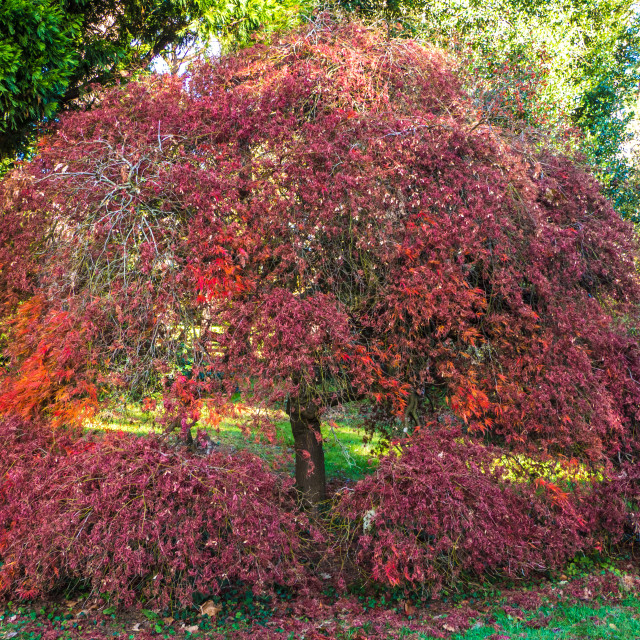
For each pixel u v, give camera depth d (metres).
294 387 3.58
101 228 3.48
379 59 4.45
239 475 3.40
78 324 3.62
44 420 3.91
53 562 3.31
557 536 3.94
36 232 4.30
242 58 4.62
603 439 4.49
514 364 4.10
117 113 4.29
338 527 4.02
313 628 3.26
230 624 3.35
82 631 3.23
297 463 4.82
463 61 5.26
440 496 3.47
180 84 4.38
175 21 8.59
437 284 3.75
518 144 4.66
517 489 3.97
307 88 4.04
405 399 4.17
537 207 4.25
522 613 3.53
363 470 6.23
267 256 3.68
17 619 3.36
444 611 3.57
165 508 3.20
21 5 5.94
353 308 3.96
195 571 3.27
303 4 8.47
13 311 4.48
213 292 3.47
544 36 10.20
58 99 7.19
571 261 4.29
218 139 3.98
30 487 3.50
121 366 3.57
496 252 4.03
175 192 3.62
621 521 4.36
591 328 4.30
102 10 8.06
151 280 3.60
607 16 13.05
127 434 3.65
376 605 3.62
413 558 3.36
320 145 3.74
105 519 3.19
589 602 3.73
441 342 4.04
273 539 3.34
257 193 3.73
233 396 3.66
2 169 6.07
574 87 10.76
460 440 3.96
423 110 4.34
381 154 3.86
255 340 3.53
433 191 3.86
